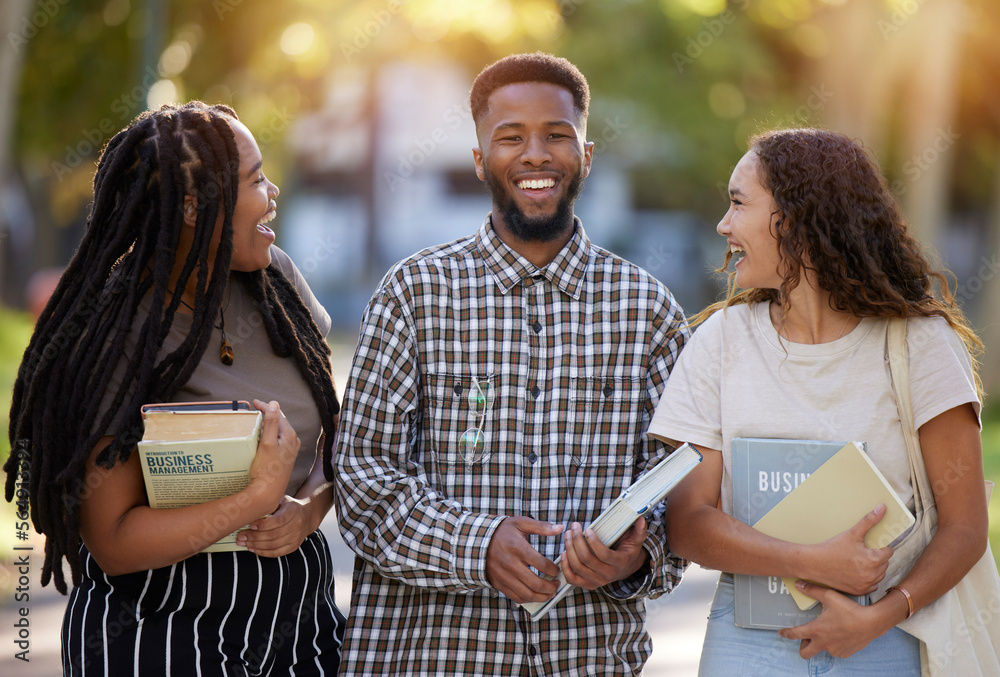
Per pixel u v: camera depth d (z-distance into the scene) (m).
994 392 19.56
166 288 3.42
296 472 3.82
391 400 3.85
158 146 3.45
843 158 3.48
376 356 3.86
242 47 22.00
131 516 3.36
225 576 3.53
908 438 3.42
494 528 3.64
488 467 3.89
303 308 4.08
